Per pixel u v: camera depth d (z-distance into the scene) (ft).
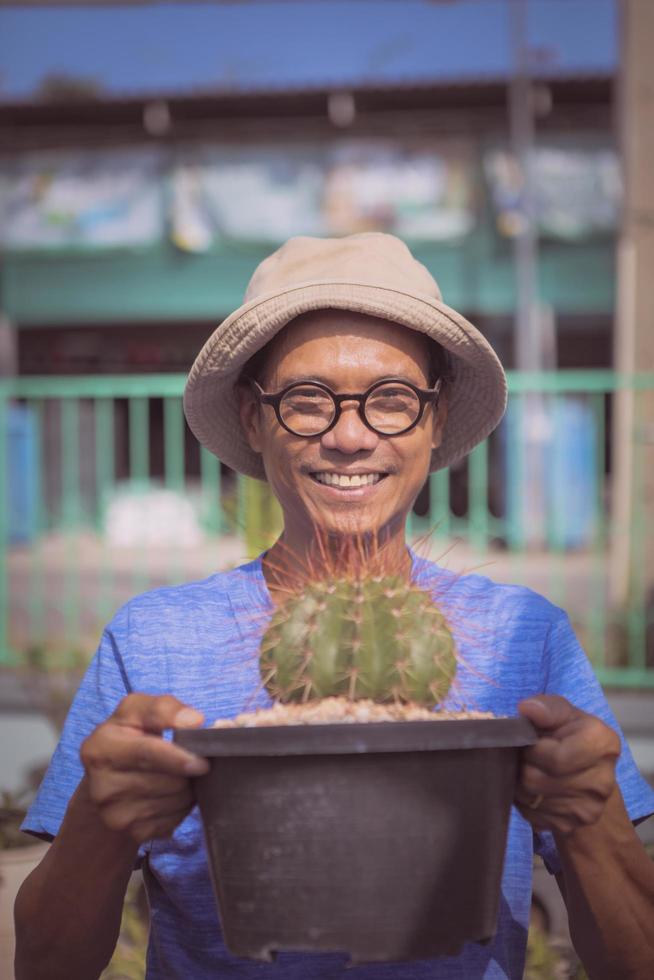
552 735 3.62
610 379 19.22
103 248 45.55
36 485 23.66
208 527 21.80
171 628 5.04
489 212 44.62
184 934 4.78
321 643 3.61
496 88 43.65
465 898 3.53
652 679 17.30
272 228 44.86
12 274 47.75
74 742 4.95
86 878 4.16
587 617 20.84
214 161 45.19
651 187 22.08
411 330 4.89
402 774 3.42
